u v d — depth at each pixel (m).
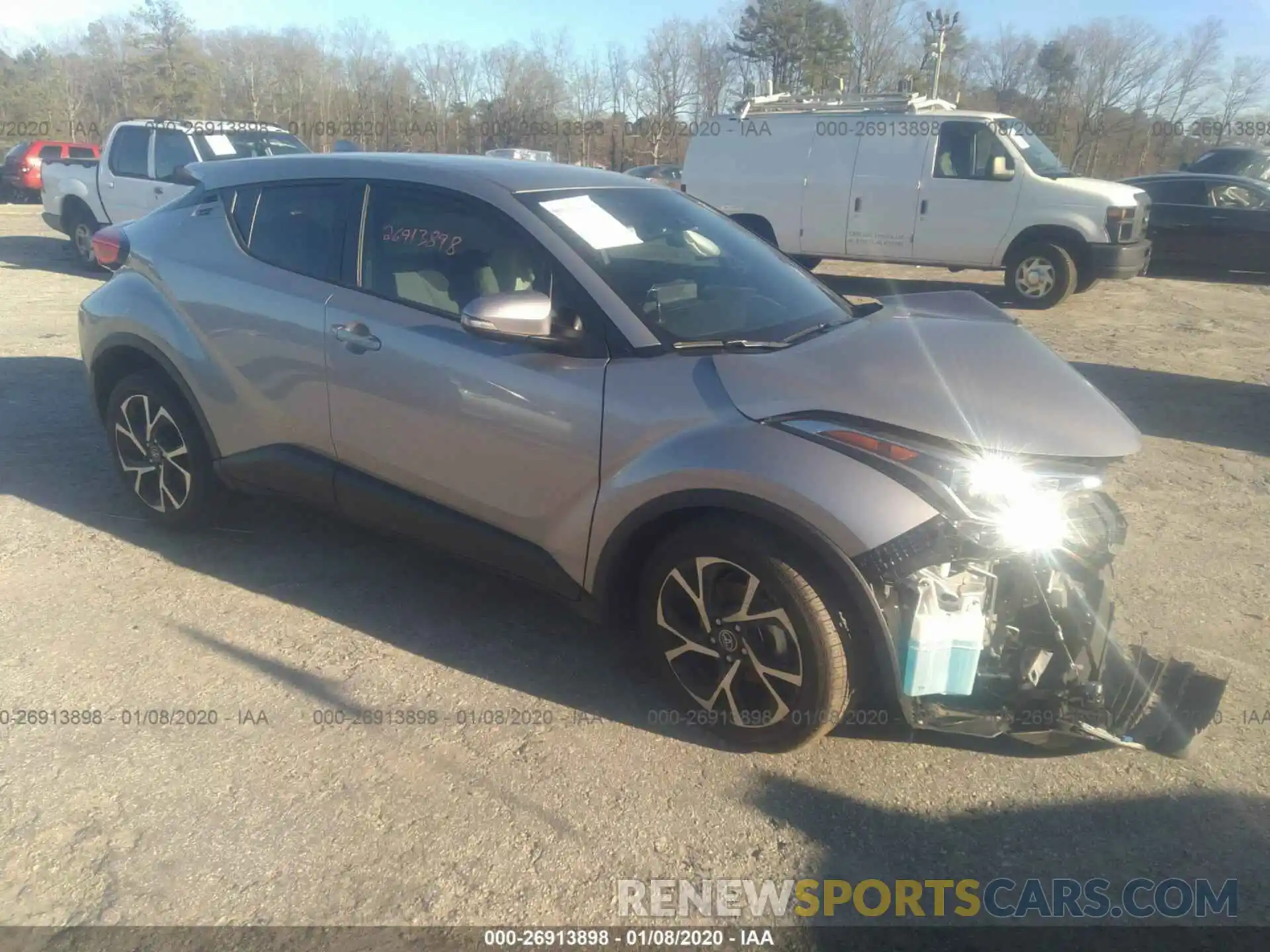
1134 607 4.15
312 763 3.10
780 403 2.99
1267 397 7.66
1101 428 2.95
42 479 5.36
